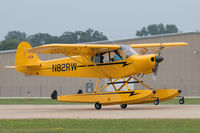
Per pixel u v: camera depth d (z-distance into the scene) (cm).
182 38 15262
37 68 7756
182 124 4081
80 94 6606
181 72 15300
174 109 6175
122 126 4000
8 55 15988
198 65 15362
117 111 5962
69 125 4125
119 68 6544
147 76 15025
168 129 3759
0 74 16038
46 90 15588
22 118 4972
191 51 15325
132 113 5500
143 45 7281
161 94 6481
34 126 4084
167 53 15238
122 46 6575
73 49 6638
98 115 5281
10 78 15962
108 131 3647
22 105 8438
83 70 6981
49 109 6825
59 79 15462
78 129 3816
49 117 5106
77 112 5947
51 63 7512
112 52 6631
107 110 6278
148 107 6812
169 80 15225
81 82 15262
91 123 4250
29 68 7831
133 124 4128
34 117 5150
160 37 15100
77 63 7062
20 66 7931
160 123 4175
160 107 6744
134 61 6359
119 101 6272
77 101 6594
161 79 15175
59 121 4475
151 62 6228
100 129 3800
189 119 4484
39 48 6288
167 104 8050
